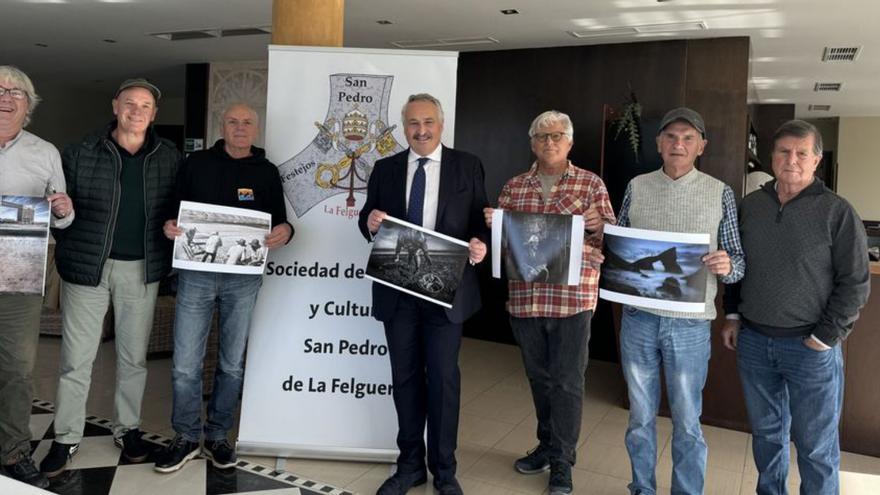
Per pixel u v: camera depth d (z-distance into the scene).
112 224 2.61
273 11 3.13
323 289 2.87
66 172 2.58
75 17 5.88
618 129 5.33
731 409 3.58
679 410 2.29
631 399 2.41
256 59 7.66
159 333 4.66
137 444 2.85
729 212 2.23
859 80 7.28
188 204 2.48
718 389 3.60
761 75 7.15
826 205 2.10
